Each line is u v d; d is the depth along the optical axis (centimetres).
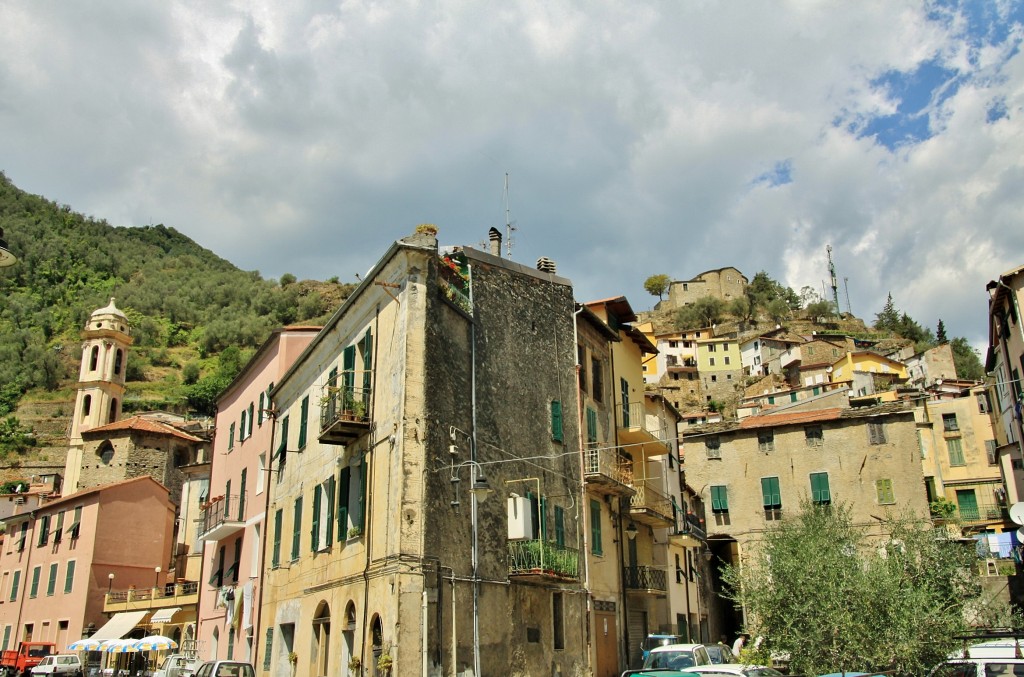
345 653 2142
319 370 2778
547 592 2366
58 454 10719
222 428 4116
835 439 4275
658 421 3847
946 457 5712
